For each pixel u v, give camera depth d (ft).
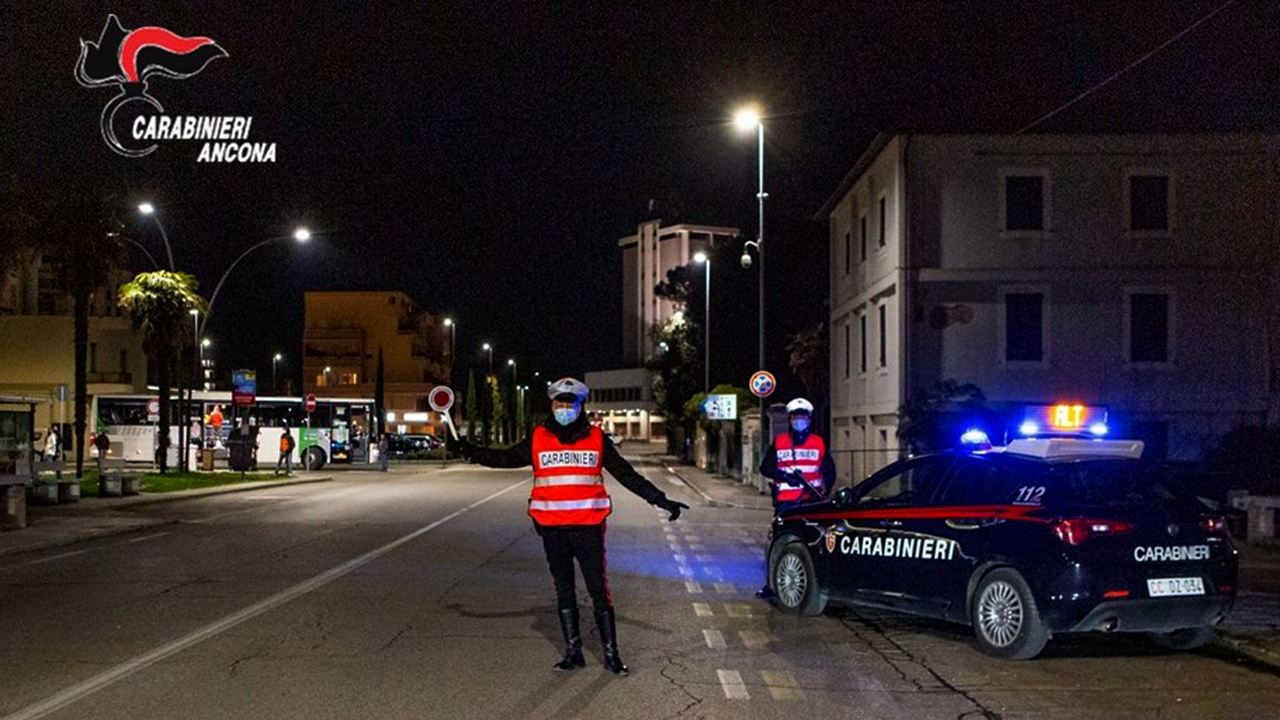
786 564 38.34
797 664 30.22
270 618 36.45
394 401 319.27
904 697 26.68
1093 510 30.14
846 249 123.13
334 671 28.66
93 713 24.43
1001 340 95.91
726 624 36.29
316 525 73.51
